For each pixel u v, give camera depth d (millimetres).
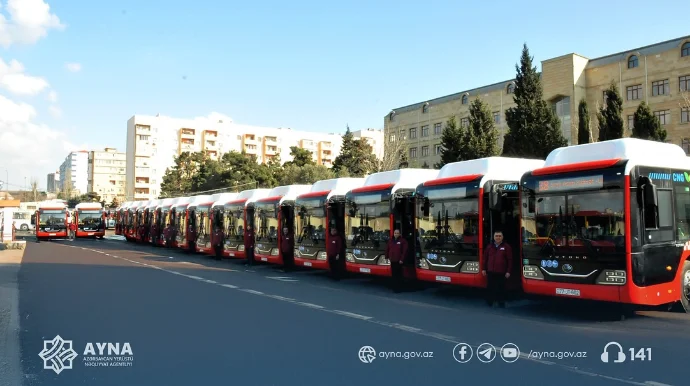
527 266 11586
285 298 13664
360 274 19578
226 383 6562
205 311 11594
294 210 20172
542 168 11594
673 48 45438
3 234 37438
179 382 6625
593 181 10586
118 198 129000
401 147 56844
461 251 13305
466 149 37219
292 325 10078
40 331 9539
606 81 49656
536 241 11422
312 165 56219
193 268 22297
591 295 10375
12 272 19797
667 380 6660
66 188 139875
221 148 113250
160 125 108062
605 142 10992
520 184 11914
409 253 15367
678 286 11086
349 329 9719
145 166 105875
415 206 14750
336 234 18047
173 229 34312
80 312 11414
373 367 7227
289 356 7797
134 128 105875
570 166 11047
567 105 51000
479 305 12734
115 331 9508
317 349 8211
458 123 66250
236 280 17859
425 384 6504
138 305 12367
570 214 10891
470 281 13039
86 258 27078
